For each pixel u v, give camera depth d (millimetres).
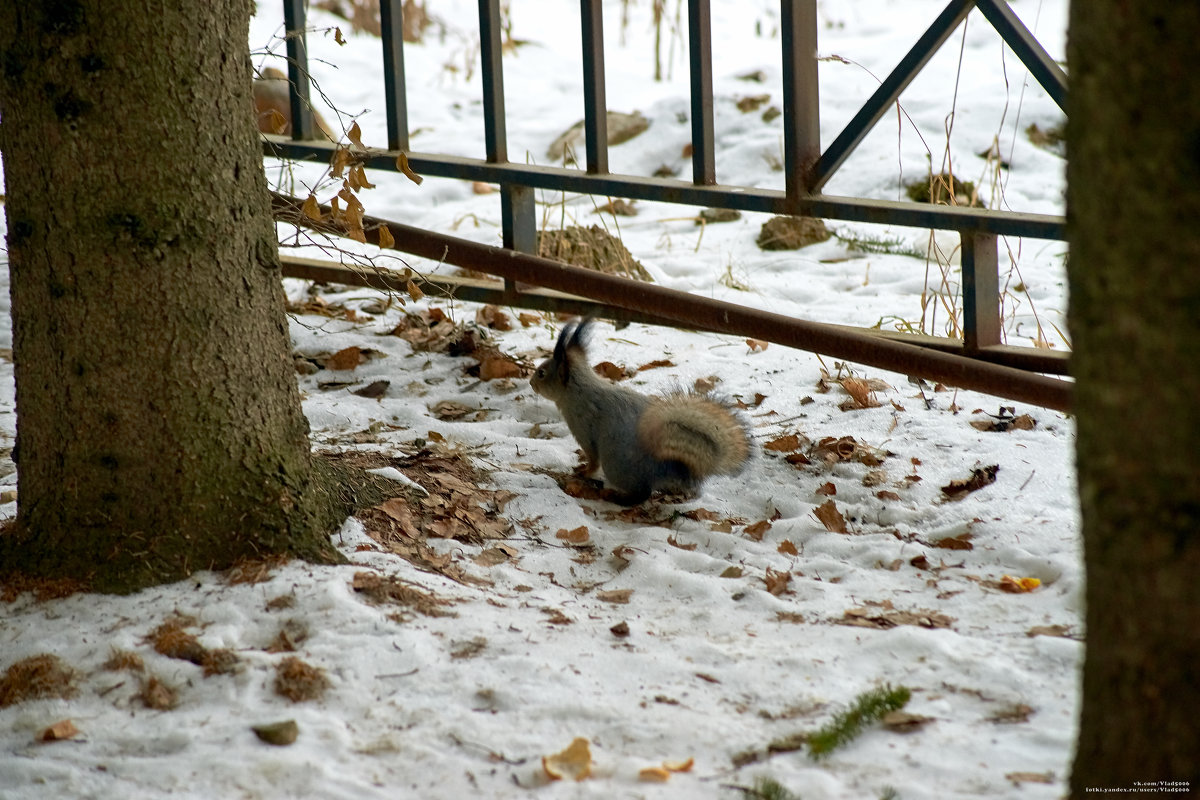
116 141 4723
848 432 6812
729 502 6191
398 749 3990
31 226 4840
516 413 7320
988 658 4441
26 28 4676
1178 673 2818
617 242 9586
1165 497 2773
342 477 5703
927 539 5621
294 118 8602
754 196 7008
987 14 6309
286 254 9570
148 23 4695
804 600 5051
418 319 8656
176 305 4898
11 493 6051
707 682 4359
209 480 5020
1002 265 9695
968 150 11484
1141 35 2641
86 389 4902
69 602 4844
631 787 3770
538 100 14422
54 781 3893
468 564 5348
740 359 8016
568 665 4457
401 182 12055
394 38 8141
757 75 13016
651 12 19188
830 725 4008
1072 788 3121
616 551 5504
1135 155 2695
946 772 3770
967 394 7250
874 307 8906
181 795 3791
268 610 4738
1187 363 2691
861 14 18188
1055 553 5316
